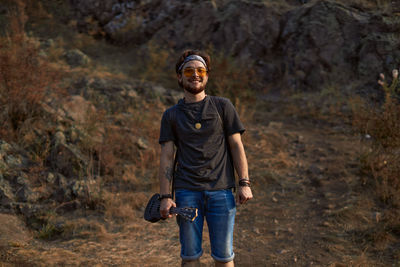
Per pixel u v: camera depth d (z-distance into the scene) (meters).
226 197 2.28
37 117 5.80
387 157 5.12
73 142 5.61
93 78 8.15
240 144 2.38
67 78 8.02
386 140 5.06
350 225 4.15
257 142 6.79
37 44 9.26
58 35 11.18
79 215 4.47
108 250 3.71
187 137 2.31
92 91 7.46
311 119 8.08
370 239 3.83
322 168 5.74
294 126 7.82
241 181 2.32
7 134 5.37
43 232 4.00
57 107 6.19
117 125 6.54
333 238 3.92
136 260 3.49
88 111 6.29
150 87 8.36
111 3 11.82
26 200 4.49
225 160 2.36
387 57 8.35
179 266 3.38
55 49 9.77
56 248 3.71
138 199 4.86
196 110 2.34
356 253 3.60
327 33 9.25
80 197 4.71
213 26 10.59
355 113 6.82
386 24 8.66
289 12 10.16
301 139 7.00
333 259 3.50
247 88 9.44
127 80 8.72
